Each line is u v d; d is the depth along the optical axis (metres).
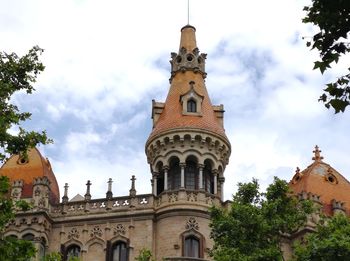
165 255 49.75
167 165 54.09
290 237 52.50
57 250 51.28
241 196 39.00
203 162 54.03
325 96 15.59
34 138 28.42
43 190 52.41
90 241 51.41
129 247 50.66
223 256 35.56
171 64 61.84
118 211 52.25
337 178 58.75
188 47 61.84
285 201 38.16
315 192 56.34
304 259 32.44
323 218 39.09
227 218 37.38
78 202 53.09
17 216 51.12
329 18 15.08
